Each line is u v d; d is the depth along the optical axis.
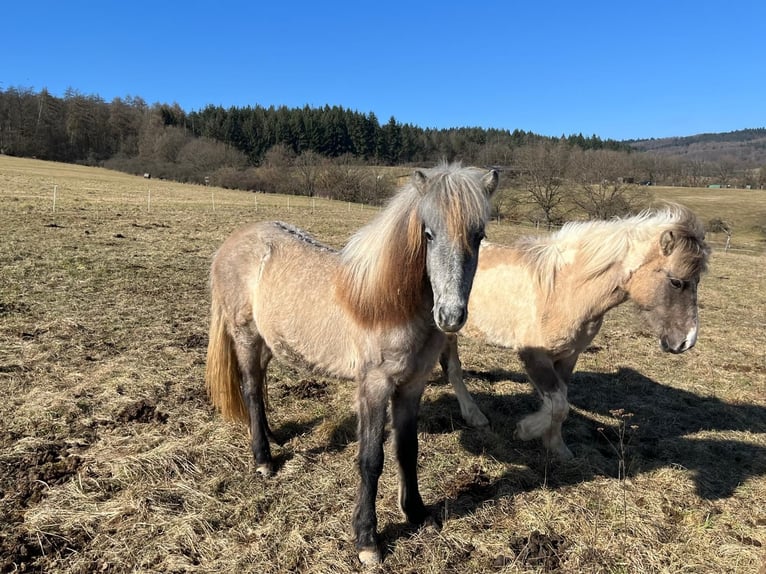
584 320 3.88
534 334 4.02
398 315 2.71
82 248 11.13
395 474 3.71
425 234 2.53
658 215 3.95
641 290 3.76
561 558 2.98
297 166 48.34
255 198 35.41
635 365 6.39
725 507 3.51
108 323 6.42
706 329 8.48
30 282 7.96
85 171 50.22
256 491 3.39
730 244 29.17
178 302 7.70
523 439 4.13
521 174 34.19
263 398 4.18
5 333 5.70
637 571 2.89
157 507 3.12
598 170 31.97
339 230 19.64
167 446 3.73
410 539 3.05
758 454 4.28
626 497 3.57
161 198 28.30
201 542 2.91
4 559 2.67
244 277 3.69
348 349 3.03
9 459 3.46
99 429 3.96
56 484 3.28
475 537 3.10
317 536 3.03
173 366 5.23
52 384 4.57
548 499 3.48
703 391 5.68
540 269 4.00
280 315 3.34
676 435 4.60
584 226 4.02
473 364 6.11
